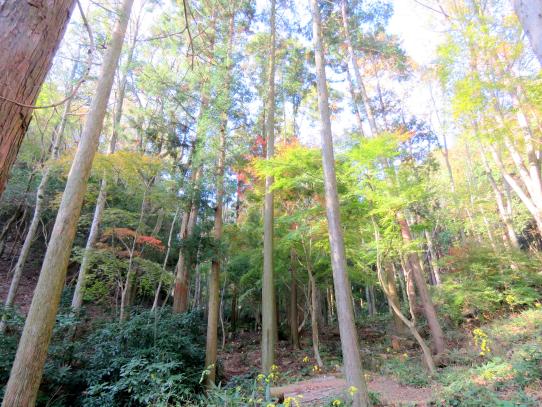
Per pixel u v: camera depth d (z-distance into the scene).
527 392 4.45
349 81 14.49
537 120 7.68
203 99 10.26
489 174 13.18
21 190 12.95
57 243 4.42
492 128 7.61
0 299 11.59
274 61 10.98
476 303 9.77
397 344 10.17
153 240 9.27
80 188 4.75
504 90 7.34
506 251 11.19
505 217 12.63
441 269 15.53
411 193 6.79
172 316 9.17
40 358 4.05
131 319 8.52
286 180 7.98
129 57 11.11
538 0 1.46
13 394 3.81
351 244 9.16
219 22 9.91
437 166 15.20
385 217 7.14
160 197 9.42
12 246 15.27
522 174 7.75
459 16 7.80
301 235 9.70
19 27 1.08
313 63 13.80
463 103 7.45
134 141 12.45
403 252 7.42
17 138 1.08
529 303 9.52
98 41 8.58
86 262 9.30
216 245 8.88
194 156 9.51
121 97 11.84
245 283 14.29
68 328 8.27
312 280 10.14
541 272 10.46
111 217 9.42
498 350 6.55
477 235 16.52
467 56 7.59
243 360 11.10
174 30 10.48
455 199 15.02
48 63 1.19
